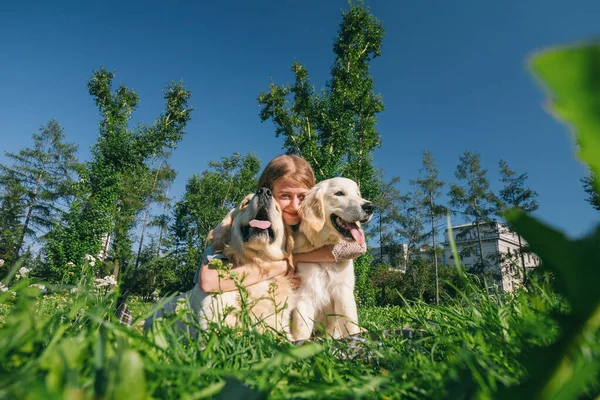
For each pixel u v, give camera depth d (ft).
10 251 108.37
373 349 4.44
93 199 71.00
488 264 112.47
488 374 2.34
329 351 4.53
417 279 107.76
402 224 140.15
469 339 3.80
